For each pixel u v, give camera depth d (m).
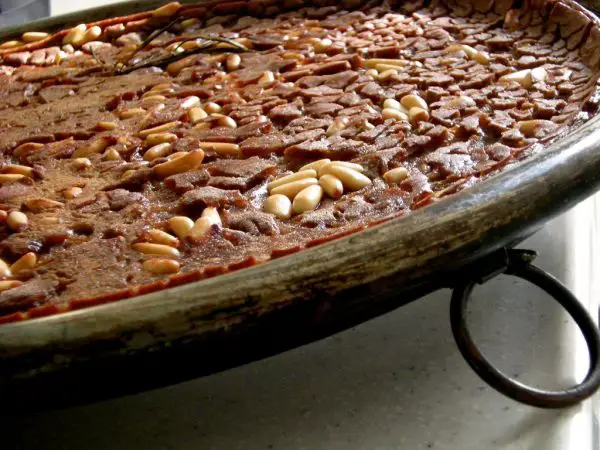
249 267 0.24
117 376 0.23
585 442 0.27
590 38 0.38
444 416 0.28
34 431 0.29
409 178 0.30
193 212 0.29
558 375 0.29
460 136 0.33
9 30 0.47
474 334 0.31
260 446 0.28
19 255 0.27
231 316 0.23
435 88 0.36
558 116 0.33
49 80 0.41
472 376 0.29
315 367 0.30
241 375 0.30
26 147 0.34
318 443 0.28
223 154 0.33
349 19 0.45
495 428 0.28
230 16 0.48
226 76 0.40
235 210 0.29
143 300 0.23
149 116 0.36
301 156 0.32
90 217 0.29
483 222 0.25
